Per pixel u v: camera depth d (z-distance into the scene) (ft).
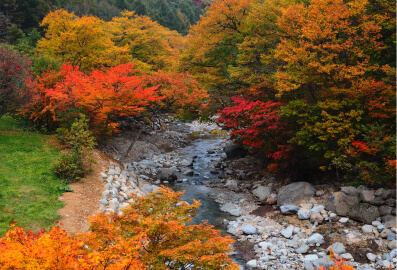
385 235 34.35
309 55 46.83
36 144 51.98
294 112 44.47
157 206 22.31
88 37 86.12
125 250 15.98
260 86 54.29
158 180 59.41
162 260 19.67
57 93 51.08
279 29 59.31
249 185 55.16
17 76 52.85
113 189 43.37
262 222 41.57
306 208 42.47
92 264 14.43
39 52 95.04
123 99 52.60
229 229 39.63
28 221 30.22
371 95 41.55
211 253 19.52
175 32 178.40
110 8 231.09
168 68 115.34
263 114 47.80
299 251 33.68
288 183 52.39
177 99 63.10
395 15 47.32
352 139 41.81
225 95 67.51
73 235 18.12
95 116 58.44
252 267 31.40
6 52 52.85
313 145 43.86
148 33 122.93
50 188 38.19
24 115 59.62
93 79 61.93
